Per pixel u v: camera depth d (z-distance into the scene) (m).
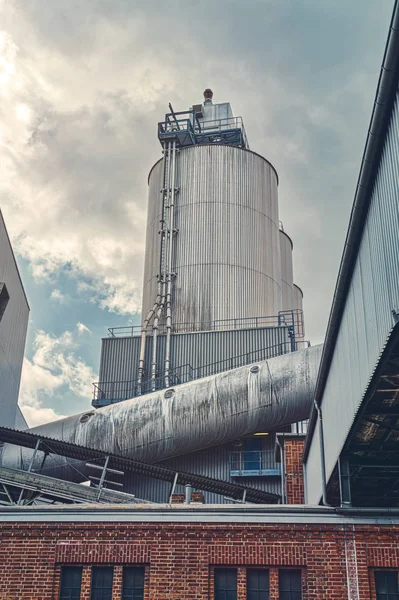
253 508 19.08
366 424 17.94
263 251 49.12
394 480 22.62
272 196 52.44
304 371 34.12
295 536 18.70
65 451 30.41
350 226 15.26
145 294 49.19
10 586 18.94
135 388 42.69
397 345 13.90
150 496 37.31
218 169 50.03
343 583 18.06
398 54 11.20
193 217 48.69
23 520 19.53
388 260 12.93
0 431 30.11
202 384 35.31
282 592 18.38
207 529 19.00
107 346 44.41
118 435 34.56
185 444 34.88
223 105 55.66
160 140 51.91
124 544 19.08
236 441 38.91
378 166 13.34
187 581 18.55
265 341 42.41
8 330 42.50
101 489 27.73
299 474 30.50
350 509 18.66
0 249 36.28
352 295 16.70
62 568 19.20
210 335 43.28
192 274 46.75
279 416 34.31
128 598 18.70
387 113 12.35
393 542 18.34
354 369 16.67
